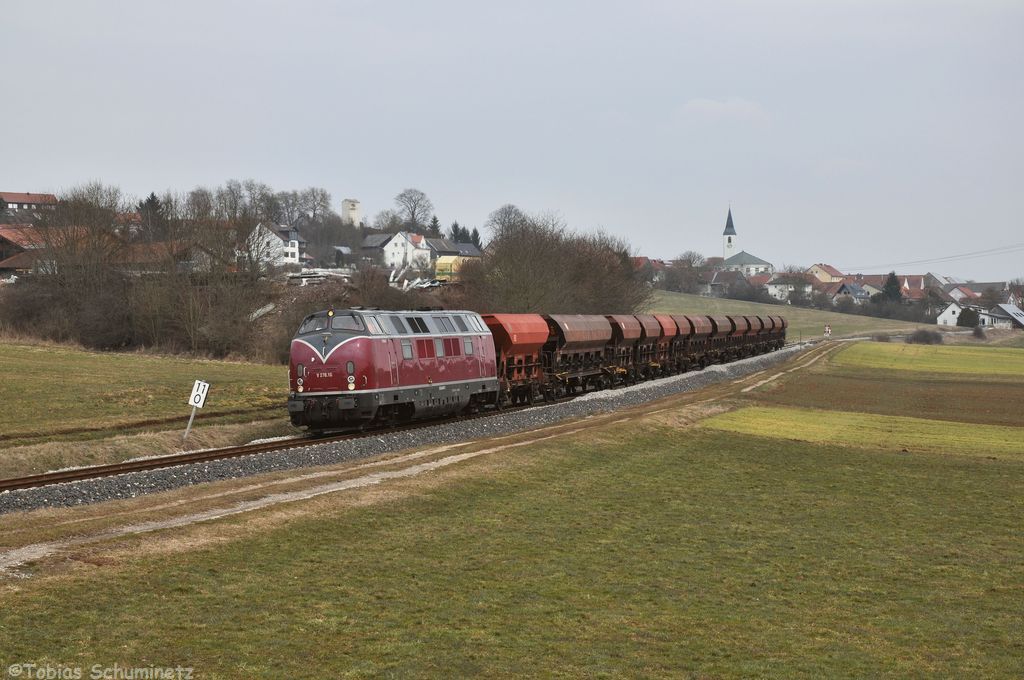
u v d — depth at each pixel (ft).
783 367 291.99
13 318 291.17
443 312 139.54
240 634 44.80
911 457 125.80
